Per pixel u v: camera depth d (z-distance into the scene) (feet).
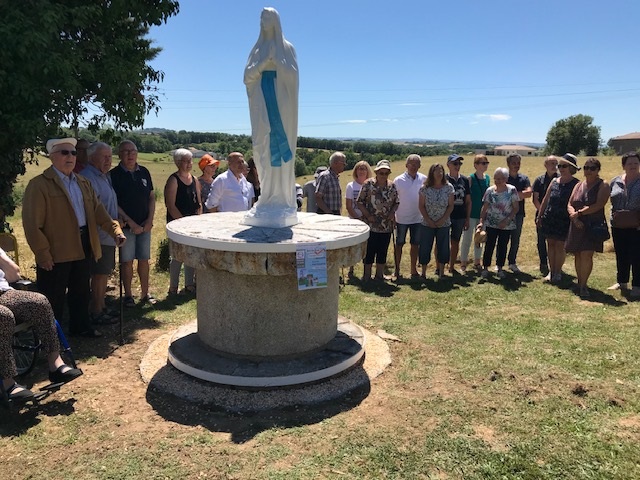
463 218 26.18
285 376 12.82
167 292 22.88
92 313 18.70
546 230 24.25
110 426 11.23
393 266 29.63
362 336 15.56
